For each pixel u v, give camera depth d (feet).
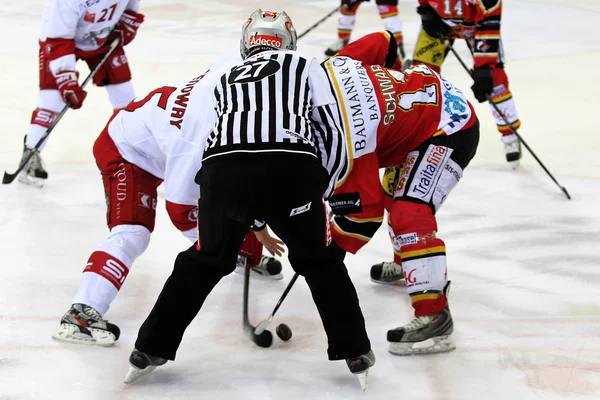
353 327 16.24
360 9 64.28
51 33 27.32
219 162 15.46
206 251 16.06
